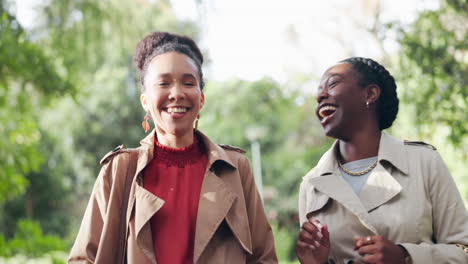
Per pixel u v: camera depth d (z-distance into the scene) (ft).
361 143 9.50
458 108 18.78
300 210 10.03
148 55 8.84
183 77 8.32
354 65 9.56
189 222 8.11
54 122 64.44
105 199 8.20
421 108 19.04
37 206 68.69
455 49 18.48
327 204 9.44
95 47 31.17
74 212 73.41
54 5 29.55
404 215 8.75
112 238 7.97
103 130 66.74
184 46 8.68
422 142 9.38
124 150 8.50
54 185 67.36
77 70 29.78
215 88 83.87
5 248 22.56
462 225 8.82
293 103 86.63
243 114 82.64
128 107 67.00
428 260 8.29
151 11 46.29
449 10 18.69
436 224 8.96
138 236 7.79
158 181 8.38
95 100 65.72
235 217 8.25
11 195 29.27
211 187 8.25
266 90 84.94
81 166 68.85
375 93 9.46
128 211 7.97
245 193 8.84
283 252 60.70
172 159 8.54
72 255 8.11
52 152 66.23
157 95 8.28
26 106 27.86
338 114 9.41
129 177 8.29
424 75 18.83
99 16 30.86
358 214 8.84
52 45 28.66
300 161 80.18
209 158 8.46
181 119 8.27
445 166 9.16
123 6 32.07
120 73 65.36
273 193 76.23
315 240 8.99
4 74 24.91
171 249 7.92
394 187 8.89
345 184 9.21
